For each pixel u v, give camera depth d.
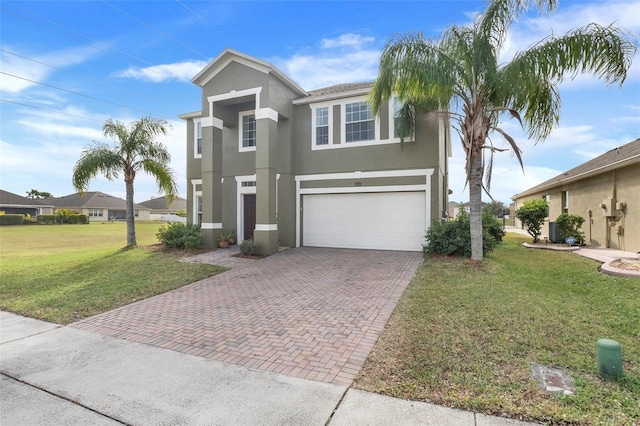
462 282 7.13
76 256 12.02
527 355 3.86
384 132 12.23
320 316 5.50
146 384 3.48
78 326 5.35
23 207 48.19
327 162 13.04
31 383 3.54
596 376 3.36
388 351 4.11
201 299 6.73
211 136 13.14
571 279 7.52
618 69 7.39
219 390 3.33
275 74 12.23
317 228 13.34
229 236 13.78
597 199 13.08
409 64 8.10
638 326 4.68
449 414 2.82
